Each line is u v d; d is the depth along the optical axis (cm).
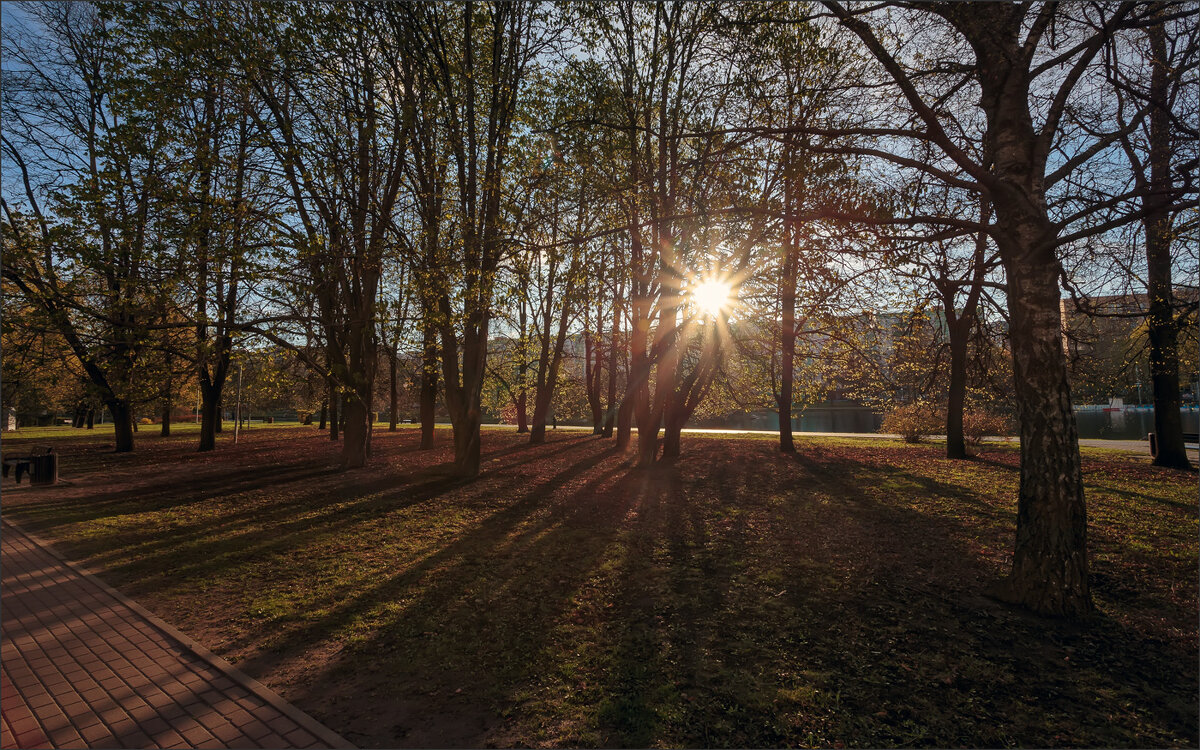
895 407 2136
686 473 1399
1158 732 338
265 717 358
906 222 575
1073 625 486
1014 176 542
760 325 1465
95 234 1088
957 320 1595
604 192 953
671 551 730
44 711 366
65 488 1312
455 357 1409
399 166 1370
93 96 1747
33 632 497
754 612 525
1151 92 689
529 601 561
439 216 1206
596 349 2505
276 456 2022
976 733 336
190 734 339
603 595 575
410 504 1058
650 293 1478
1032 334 525
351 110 1304
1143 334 1273
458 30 1369
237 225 1133
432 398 2261
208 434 2294
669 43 1274
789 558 685
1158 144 755
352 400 1593
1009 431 2136
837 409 5622
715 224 1089
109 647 466
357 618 521
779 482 1232
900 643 457
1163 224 909
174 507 1058
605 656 439
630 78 1324
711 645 457
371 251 1225
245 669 426
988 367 1423
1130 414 4519
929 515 869
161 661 439
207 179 1155
